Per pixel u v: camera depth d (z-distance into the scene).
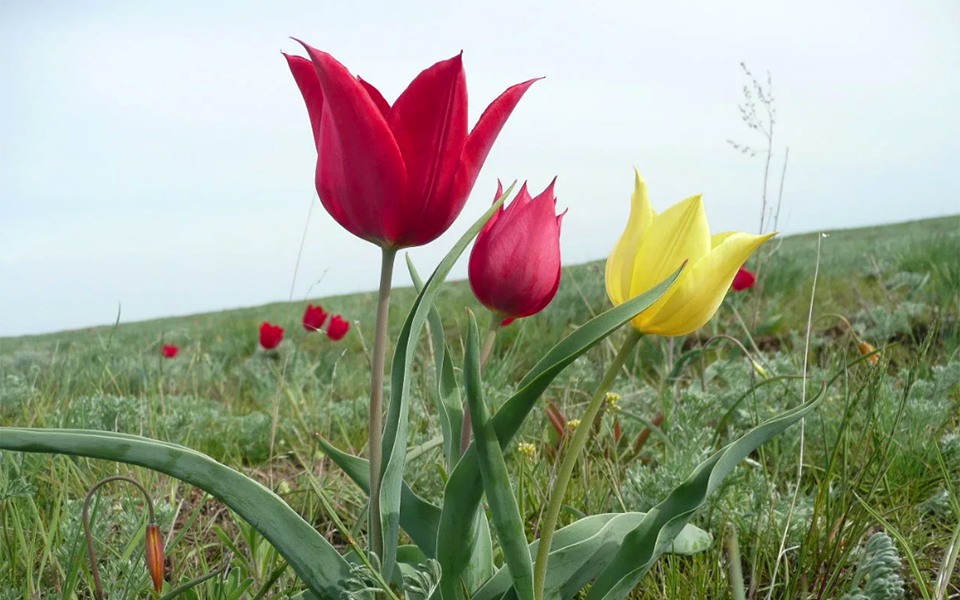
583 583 0.32
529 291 0.31
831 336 1.07
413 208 0.28
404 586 0.30
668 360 0.80
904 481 0.53
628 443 0.70
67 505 0.46
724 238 0.31
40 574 0.42
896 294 1.35
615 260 0.31
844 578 0.42
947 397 0.73
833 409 0.67
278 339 1.30
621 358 0.29
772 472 0.57
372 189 0.27
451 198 0.28
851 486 0.46
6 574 0.43
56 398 0.84
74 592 0.41
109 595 0.38
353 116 0.26
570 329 1.28
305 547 0.29
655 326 0.29
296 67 0.29
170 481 0.58
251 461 0.74
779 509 0.48
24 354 1.40
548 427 0.71
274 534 0.28
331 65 0.26
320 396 1.04
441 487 0.52
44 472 0.57
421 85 0.27
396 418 0.30
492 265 0.31
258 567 0.43
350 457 0.34
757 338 1.16
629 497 0.51
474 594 0.31
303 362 1.34
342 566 0.29
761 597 0.42
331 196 0.29
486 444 0.27
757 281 1.00
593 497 0.52
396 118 0.27
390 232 0.28
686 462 0.47
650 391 0.78
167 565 0.47
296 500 0.57
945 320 1.04
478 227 0.29
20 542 0.44
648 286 0.29
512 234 0.30
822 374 0.71
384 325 0.30
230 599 0.36
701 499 0.29
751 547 0.46
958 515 0.43
